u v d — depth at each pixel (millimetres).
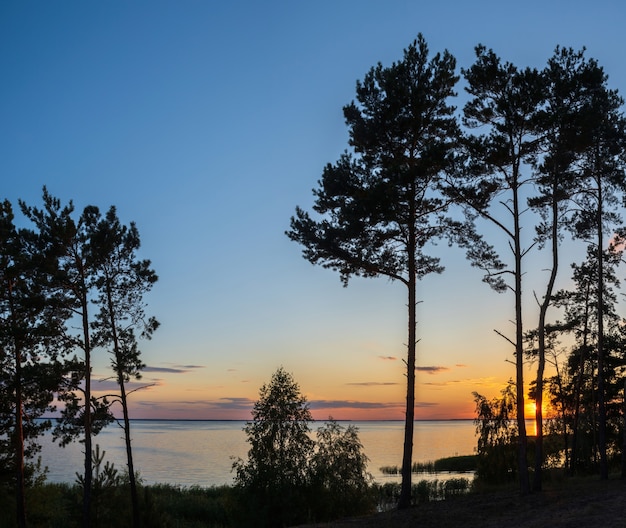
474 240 24375
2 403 28547
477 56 24672
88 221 27953
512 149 24094
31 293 27375
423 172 22484
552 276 24859
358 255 24406
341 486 25906
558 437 38219
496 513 19047
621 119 26781
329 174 24188
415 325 24000
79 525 24516
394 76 23969
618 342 35562
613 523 13953
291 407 25781
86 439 25250
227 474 59906
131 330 27172
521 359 23438
